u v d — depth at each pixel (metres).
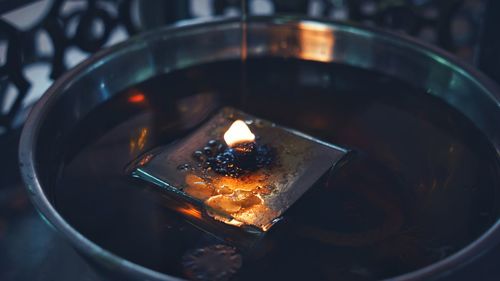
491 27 0.85
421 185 0.62
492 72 0.87
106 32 0.92
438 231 0.57
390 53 0.75
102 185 0.61
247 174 0.60
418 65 0.73
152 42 0.74
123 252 0.56
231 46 0.79
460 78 0.70
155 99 0.72
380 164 0.64
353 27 0.76
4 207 0.85
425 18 0.93
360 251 0.55
